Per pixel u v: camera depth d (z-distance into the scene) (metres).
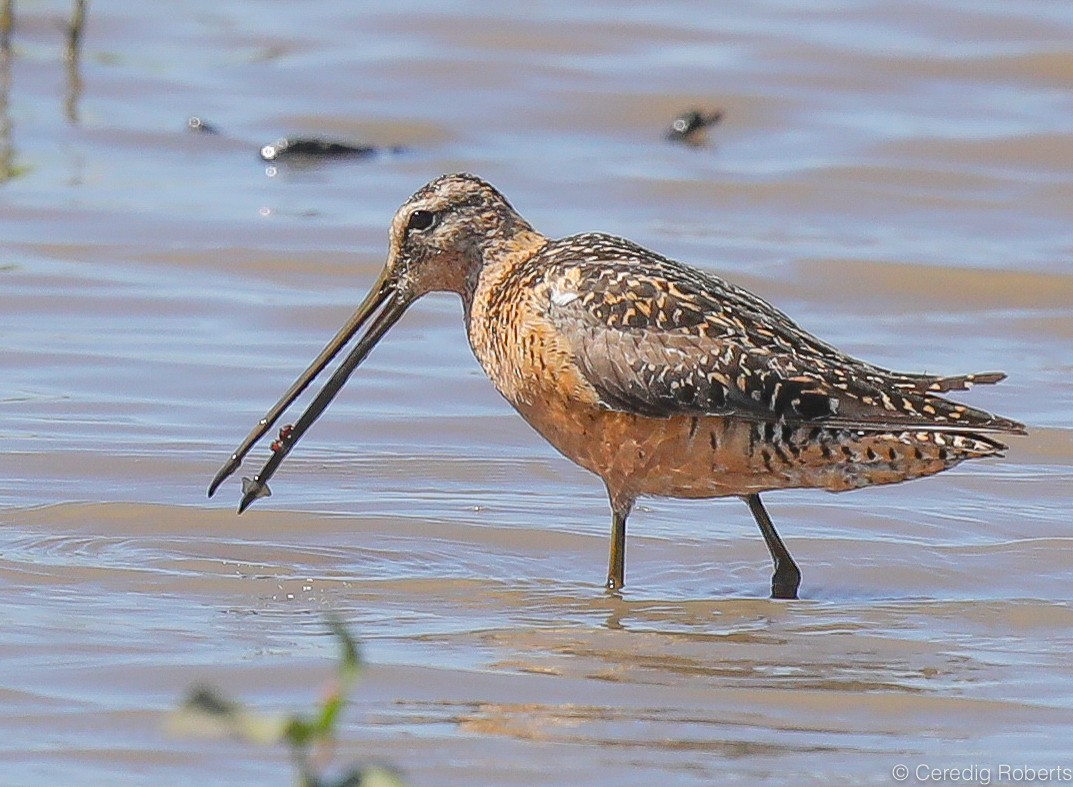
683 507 17.36
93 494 17.02
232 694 12.65
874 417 14.36
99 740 11.83
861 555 16.19
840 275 23.88
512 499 17.41
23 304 22.19
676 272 15.31
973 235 25.66
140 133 29.16
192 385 20.03
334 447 18.50
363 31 33.72
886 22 33.97
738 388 14.59
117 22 34.22
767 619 14.52
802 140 29.25
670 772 11.61
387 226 25.45
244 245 24.47
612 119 30.23
